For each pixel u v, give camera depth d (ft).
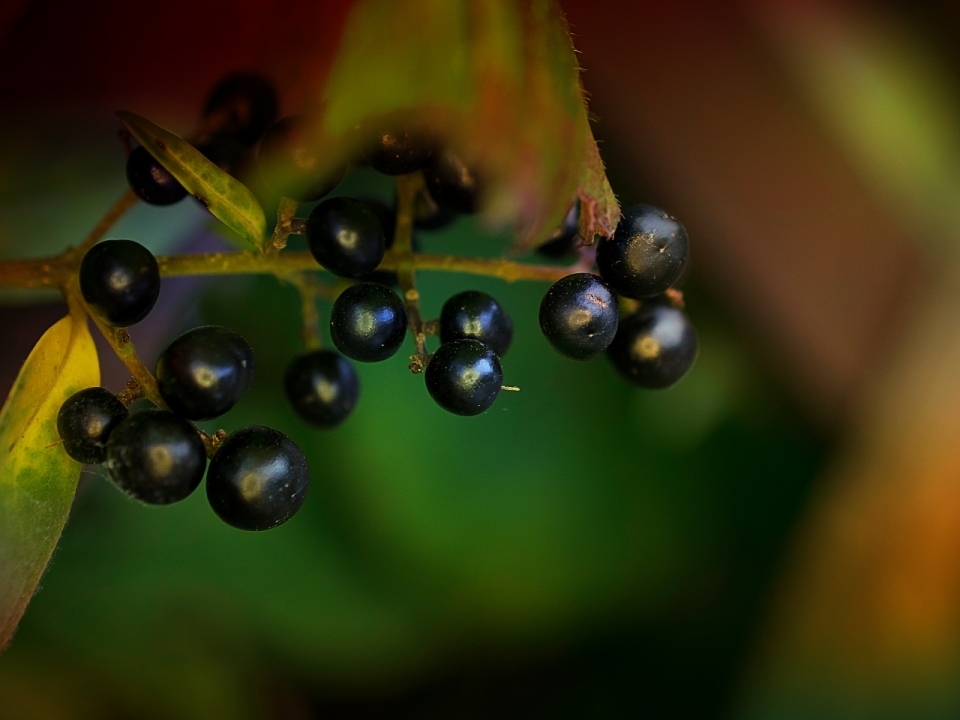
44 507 0.67
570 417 0.91
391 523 0.88
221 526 0.87
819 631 0.87
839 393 0.87
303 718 0.88
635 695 0.89
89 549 0.85
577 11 0.84
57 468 0.67
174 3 0.78
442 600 0.88
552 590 0.89
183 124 0.82
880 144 0.84
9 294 0.78
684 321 0.72
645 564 0.89
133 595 0.86
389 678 0.88
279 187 0.68
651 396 0.90
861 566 0.87
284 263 0.70
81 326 0.69
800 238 0.85
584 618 0.89
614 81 0.85
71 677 0.84
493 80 0.67
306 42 0.77
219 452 0.67
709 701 0.88
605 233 0.67
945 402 0.85
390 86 0.67
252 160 0.72
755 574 0.89
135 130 0.67
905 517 0.86
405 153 0.68
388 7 0.67
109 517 0.86
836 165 0.85
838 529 0.87
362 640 0.87
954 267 0.84
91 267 0.67
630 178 0.86
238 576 0.87
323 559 0.88
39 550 0.66
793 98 0.84
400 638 0.88
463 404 0.68
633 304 0.72
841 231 0.85
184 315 0.87
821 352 0.86
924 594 0.86
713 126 0.85
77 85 0.80
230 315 0.87
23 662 0.83
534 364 0.92
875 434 0.86
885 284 0.85
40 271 0.70
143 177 0.70
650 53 0.84
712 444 0.90
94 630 0.85
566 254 0.73
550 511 0.89
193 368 0.66
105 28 0.79
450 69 0.67
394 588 0.88
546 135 0.67
